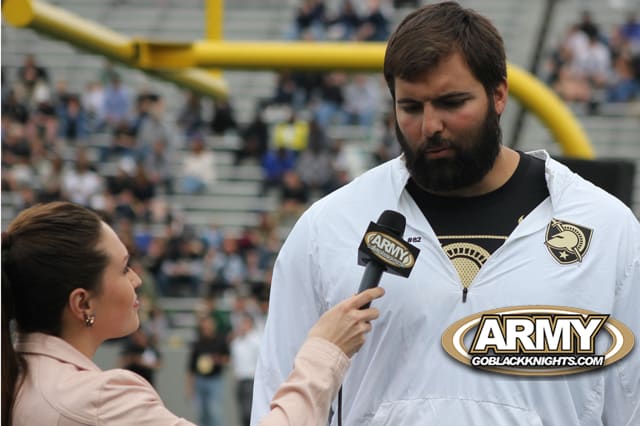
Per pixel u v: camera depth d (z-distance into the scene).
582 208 4.08
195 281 20.73
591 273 4.02
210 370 17.91
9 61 27.55
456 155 3.96
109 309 3.96
